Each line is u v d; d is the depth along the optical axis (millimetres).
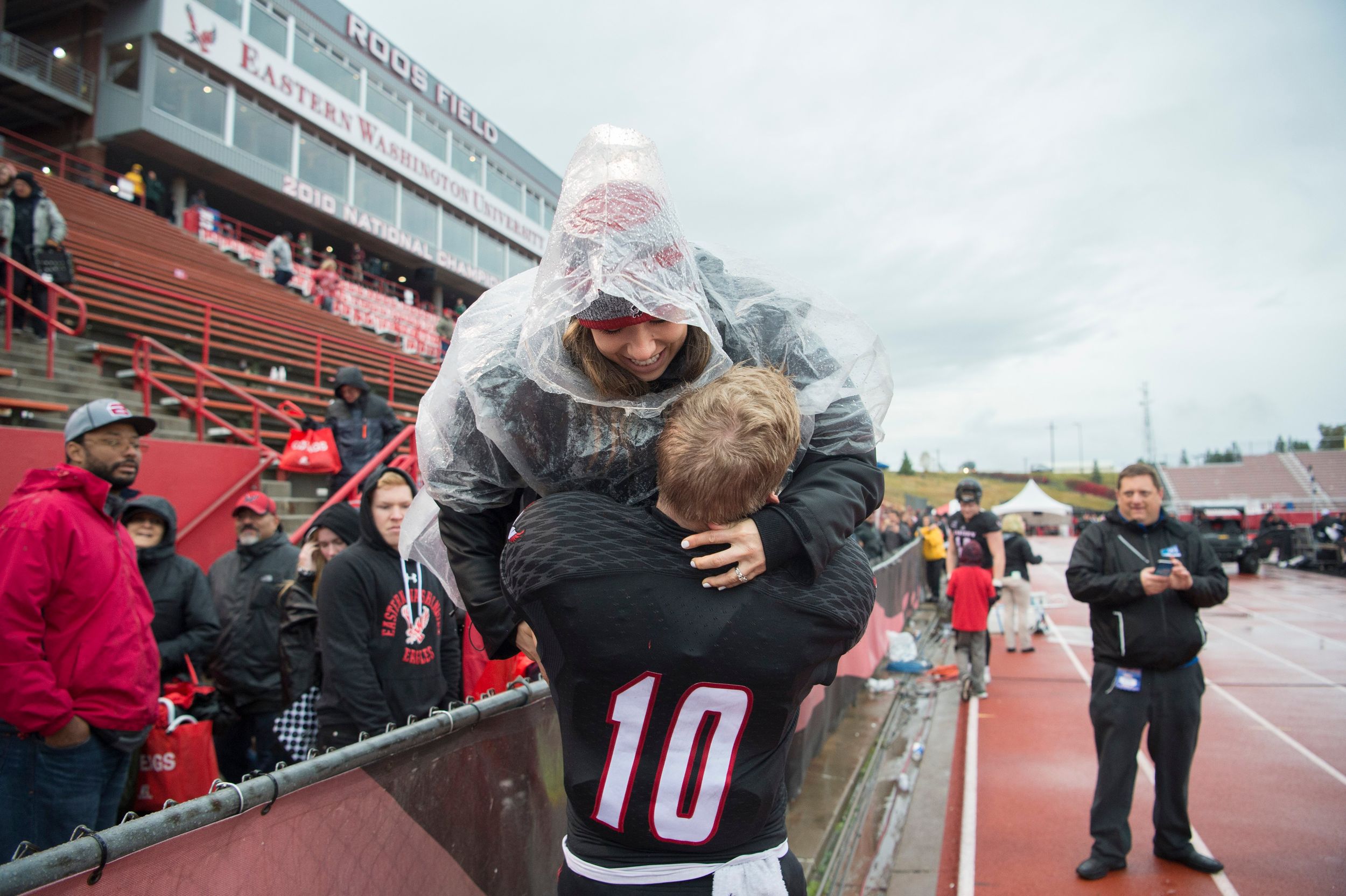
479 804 1713
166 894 1001
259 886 1144
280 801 1186
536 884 1939
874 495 1270
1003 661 7566
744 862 1128
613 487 1270
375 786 1400
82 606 2115
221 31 19031
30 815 2031
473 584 1382
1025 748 4832
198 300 10383
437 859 1559
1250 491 42812
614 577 996
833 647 1085
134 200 15766
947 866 3273
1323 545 17156
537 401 1231
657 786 1053
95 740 2141
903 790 4066
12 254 7234
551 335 1127
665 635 995
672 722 1033
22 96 17219
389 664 2463
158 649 2562
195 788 2670
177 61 18266
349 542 3035
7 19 18547
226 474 5836
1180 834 3207
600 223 1032
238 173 19578
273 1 20688
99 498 2268
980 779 4305
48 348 6699
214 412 7918
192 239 15477
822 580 1081
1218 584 2998
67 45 18250
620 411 1207
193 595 3037
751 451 986
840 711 5027
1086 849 3424
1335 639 8758
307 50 21734
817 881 2930
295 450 6242
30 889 830
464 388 1273
